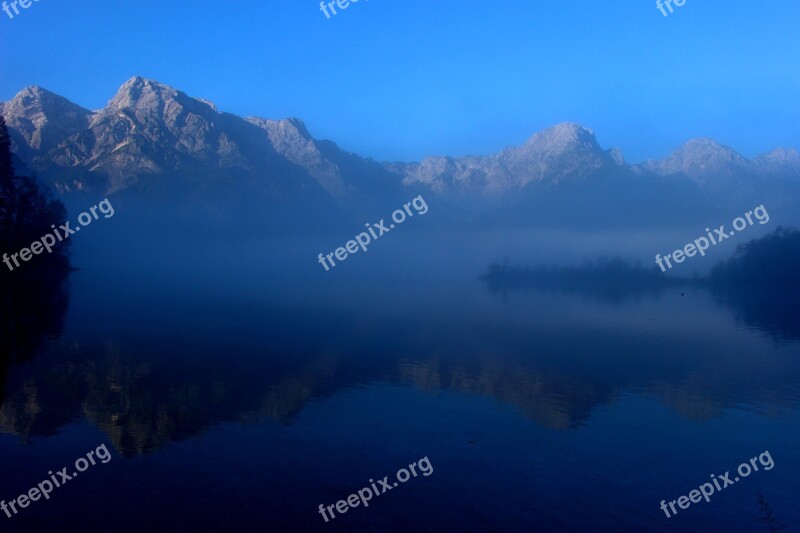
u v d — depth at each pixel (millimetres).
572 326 47750
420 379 27359
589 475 16812
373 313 55438
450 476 16594
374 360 31562
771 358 33594
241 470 16609
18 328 39844
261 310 55125
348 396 24297
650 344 38500
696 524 14227
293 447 18406
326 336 39469
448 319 51812
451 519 14219
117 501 14633
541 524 14000
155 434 19266
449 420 21328
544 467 17266
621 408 23250
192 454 17688
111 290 73688
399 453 18125
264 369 28562
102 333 38594
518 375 28609
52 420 20422
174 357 30953
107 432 19297
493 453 18281
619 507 15016
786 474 17031
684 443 19266
